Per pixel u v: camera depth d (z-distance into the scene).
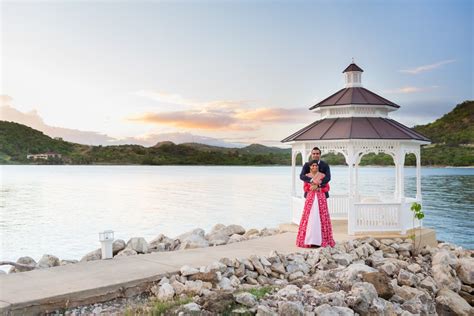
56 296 8.20
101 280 9.10
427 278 11.68
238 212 42.59
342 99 16.48
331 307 8.22
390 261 12.16
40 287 8.64
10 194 63.28
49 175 117.00
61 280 9.12
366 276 9.84
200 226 34.25
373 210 14.91
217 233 17.28
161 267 10.16
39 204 51.12
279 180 99.75
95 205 50.09
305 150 16.12
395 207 14.95
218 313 7.95
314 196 12.89
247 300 8.25
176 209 45.69
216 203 51.12
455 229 34.75
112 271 9.81
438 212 43.97
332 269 10.69
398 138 15.16
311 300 8.59
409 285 11.02
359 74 17.16
